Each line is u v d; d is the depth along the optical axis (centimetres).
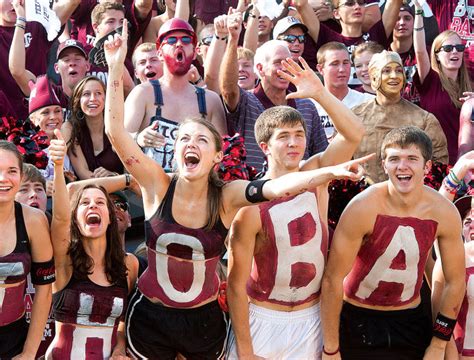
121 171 2416
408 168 1836
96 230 1852
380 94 2516
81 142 2391
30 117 2444
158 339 1855
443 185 2112
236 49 2305
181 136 1805
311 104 2456
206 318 1862
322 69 2730
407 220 1867
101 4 2864
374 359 1950
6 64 2800
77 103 2381
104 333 1869
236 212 1811
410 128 1869
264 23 3084
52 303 1995
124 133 1797
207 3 3098
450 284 1931
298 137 1855
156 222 1822
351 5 2992
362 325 1941
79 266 1856
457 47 2812
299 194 1839
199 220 1809
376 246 1877
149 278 1852
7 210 1784
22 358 1814
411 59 3123
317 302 1947
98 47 2819
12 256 1777
